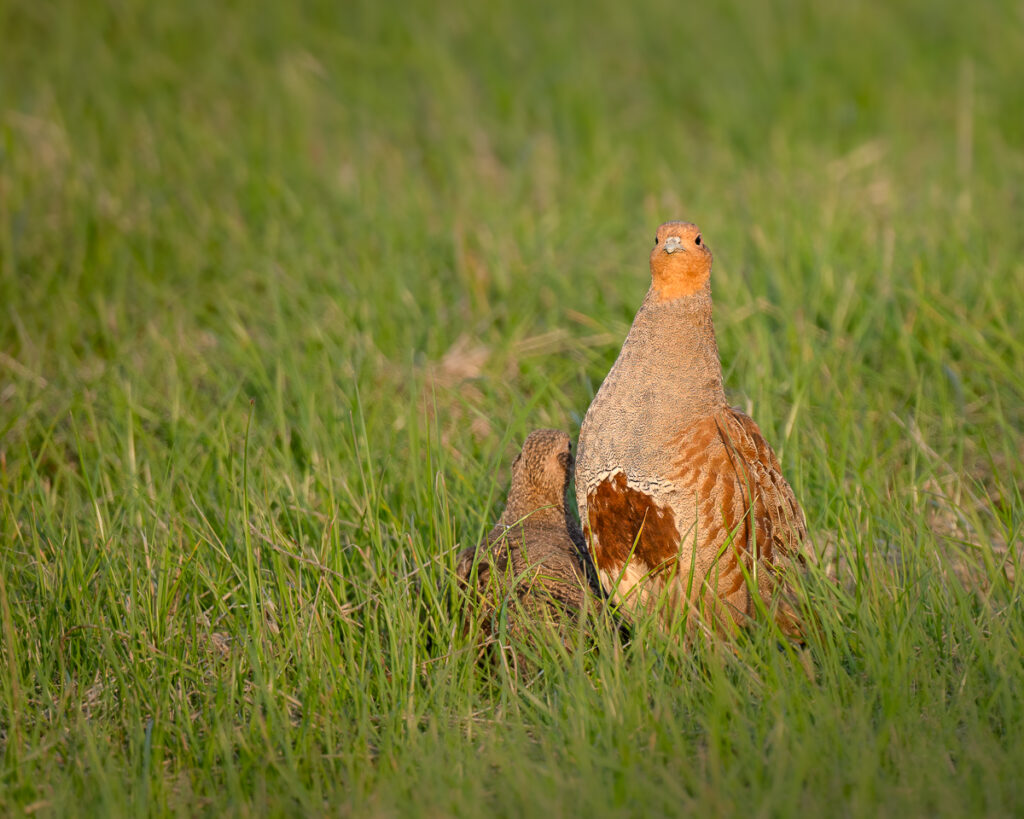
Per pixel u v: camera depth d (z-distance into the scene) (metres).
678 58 54.28
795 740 15.66
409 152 44.12
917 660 17.56
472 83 51.66
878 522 20.86
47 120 42.91
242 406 27.17
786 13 58.88
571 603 19.83
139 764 16.78
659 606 18.75
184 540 21.98
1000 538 22.42
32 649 19.19
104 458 24.33
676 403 18.84
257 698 17.61
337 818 15.34
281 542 21.11
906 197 39.50
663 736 16.03
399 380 28.42
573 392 28.16
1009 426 25.36
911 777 15.14
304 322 30.09
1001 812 14.51
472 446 25.38
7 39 51.94
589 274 33.12
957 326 26.62
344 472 23.56
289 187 39.66
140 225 36.38
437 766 15.73
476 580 19.86
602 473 19.30
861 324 28.19
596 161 42.50
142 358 29.59
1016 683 16.83
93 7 55.16
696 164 43.97
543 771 15.55
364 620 19.72
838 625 18.33
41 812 15.64
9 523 22.17
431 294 32.16
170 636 19.39
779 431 24.44
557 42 55.12
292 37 54.47
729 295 29.95
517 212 37.88
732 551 18.83
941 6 58.94
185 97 47.53
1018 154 42.94
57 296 32.34
